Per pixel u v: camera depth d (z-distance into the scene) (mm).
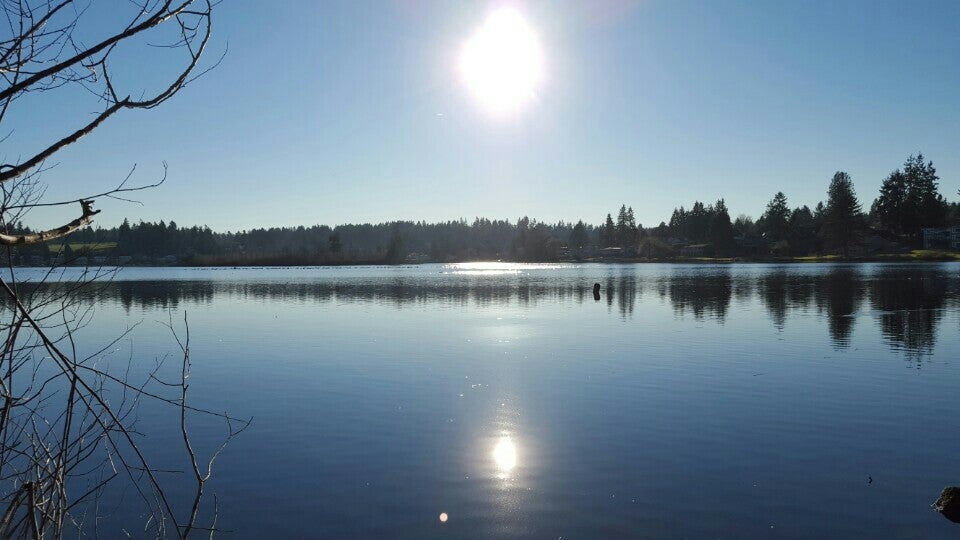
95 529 8945
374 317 36344
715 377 18312
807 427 13320
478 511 9531
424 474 10992
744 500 9719
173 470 11281
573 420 14062
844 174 125500
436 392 16938
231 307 44125
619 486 10344
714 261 146125
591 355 22359
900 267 92375
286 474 11039
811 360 20828
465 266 157125
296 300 49812
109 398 16125
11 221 3037
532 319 34188
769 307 38312
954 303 38969
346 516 9406
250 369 20562
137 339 27953
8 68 2545
